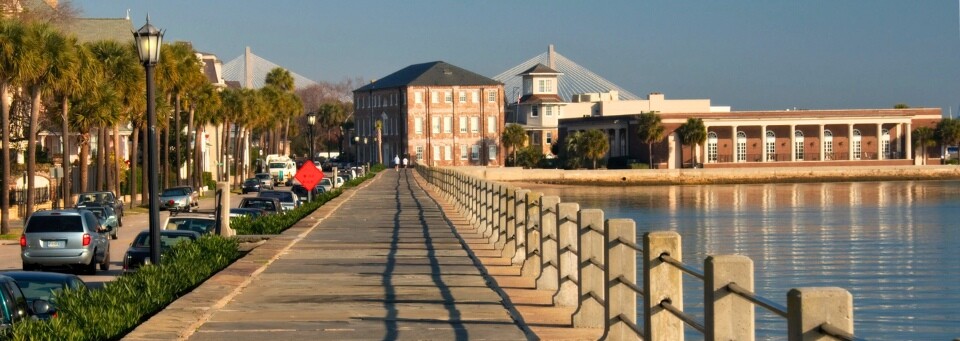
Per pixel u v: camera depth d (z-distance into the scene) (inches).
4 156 2007.9
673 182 5733.3
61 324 518.9
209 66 5128.0
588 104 7204.7
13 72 1983.3
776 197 4638.3
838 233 2819.9
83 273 1274.6
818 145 6186.0
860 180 5959.6
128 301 628.7
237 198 3486.7
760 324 1209.4
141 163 3614.7
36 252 1235.9
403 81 6722.4
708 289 330.3
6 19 2025.1
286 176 4512.8
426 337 552.4
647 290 417.7
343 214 1873.8
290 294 731.4
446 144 6594.5
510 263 930.1
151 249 895.7
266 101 5255.9
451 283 791.7
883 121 6195.9
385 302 687.7
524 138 6668.3
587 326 569.3
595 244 569.6
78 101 2603.3
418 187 3371.1
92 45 2679.6
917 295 1578.5
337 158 7618.1
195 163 3757.4
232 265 918.4
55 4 3646.7
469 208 1616.6
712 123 5984.3
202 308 642.2
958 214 3489.2
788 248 2410.2
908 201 4244.6
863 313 1418.6
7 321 539.5
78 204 2156.7
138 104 2765.7
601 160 6240.2
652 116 5866.1
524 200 909.2
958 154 6407.5
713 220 3383.4
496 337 548.1
